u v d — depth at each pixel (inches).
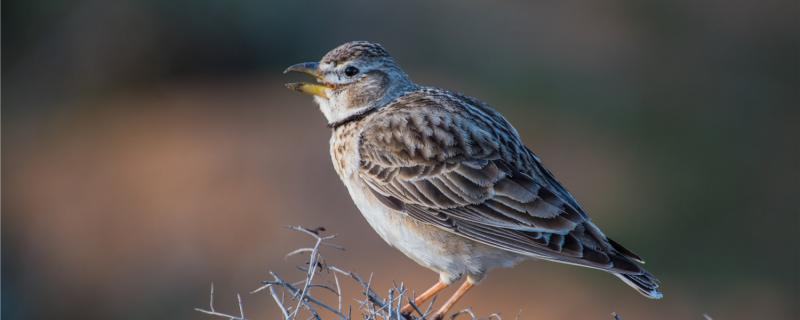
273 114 849.5
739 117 815.1
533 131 772.0
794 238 665.0
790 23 909.2
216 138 812.6
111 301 653.9
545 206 287.3
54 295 673.0
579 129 780.6
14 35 967.6
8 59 962.1
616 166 726.5
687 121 800.3
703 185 704.4
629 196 685.9
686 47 920.3
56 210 748.6
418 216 299.0
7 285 680.4
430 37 953.5
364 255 586.2
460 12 993.5
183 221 690.2
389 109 313.6
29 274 692.7
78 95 954.7
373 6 997.2
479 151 298.0
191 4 968.9
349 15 992.2
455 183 296.5
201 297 620.1
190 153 791.7
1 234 715.4
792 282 629.6
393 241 308.2
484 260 296.4
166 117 885.8
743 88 860.0
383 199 304.0
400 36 962.1
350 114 319.0
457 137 300.4
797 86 867.4
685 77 878.4
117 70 971.3
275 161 747.4
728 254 649.6
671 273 636.1
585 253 276.2
